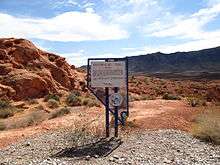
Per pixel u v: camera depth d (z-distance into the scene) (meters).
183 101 41.06
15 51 51.53
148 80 81.69
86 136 17.09
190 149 14.78
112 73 17.39
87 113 27.89
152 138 16.97
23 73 46.28
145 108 31.70
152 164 11.85
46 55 56.94
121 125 19.66
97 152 14.26
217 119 20.88
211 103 39.84
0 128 23.31
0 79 45.12
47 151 14.86
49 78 49.59
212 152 14.30
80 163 12.34
